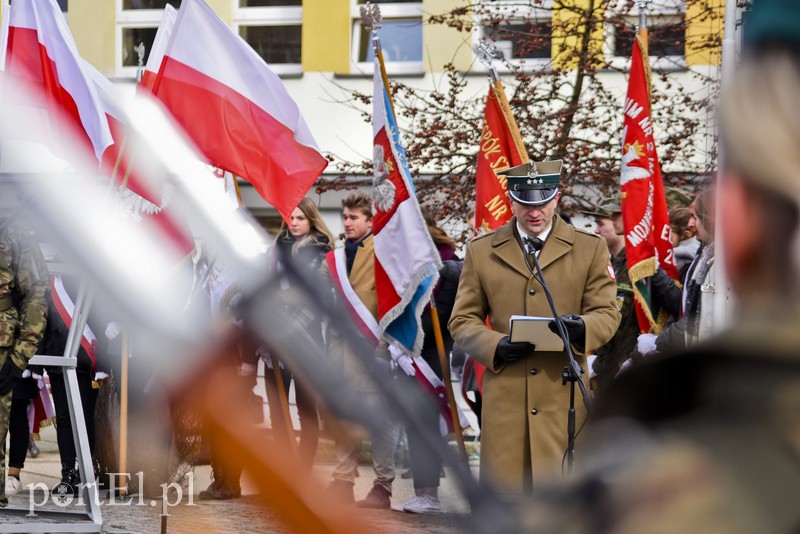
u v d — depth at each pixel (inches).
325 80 1116.5
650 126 516.1
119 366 527.8
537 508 44.6
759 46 45.0
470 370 490.3
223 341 60.5
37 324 419.2
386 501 473.7
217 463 63.6
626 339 503.8
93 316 530.3
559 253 382.0
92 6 1133.7
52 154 416.5
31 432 697.6
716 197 45.6
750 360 43.3
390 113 462.9
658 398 44.8
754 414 42.8
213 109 451.8
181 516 388.8
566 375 351.3
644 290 498.3
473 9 949.8
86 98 423.5
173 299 64.8
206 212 62.9
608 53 1012.5
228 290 60.3
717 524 40.8
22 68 432.1
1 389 420.8
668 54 933.2
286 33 1149.7
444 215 847.7
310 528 63.0
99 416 534.9
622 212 508.4
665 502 41.6
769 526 40.6
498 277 384.2
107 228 68.9
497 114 516.4
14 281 418.3
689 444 42.9
